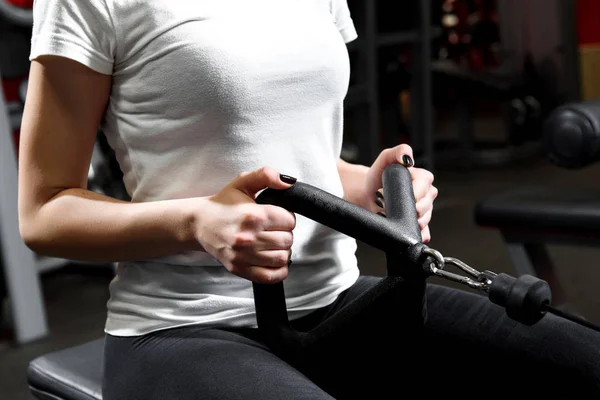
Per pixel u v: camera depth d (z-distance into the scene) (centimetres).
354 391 101
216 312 101
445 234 350
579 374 98
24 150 100
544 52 515
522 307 79
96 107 100
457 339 106
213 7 98
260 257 88
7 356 252
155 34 96
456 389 109
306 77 103
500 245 329
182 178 101
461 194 421
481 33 513
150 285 103
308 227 107
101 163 289
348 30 121
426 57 433
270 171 90
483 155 488
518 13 517
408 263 88
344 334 94
